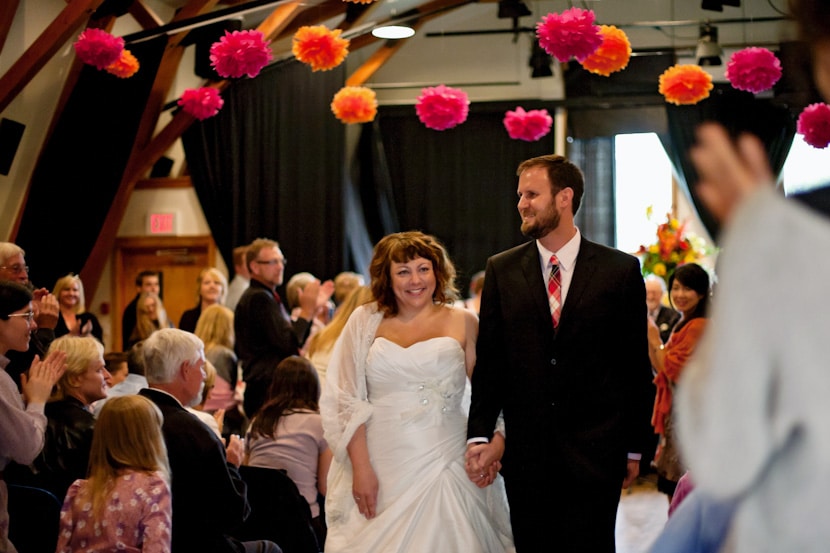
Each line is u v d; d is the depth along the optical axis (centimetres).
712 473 116
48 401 438
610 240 1139
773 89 906
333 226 1098
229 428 635
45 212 960
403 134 1167
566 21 564
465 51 1166
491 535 385
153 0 1045
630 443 366
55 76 966
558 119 1135
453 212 1156
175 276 1132
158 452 344
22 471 425
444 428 383
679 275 553
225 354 649
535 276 373
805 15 110
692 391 121
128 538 332
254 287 695
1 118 923
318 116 1098
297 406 503
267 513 448
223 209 1105
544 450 362
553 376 363
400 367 383
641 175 1153
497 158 1152
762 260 111
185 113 996
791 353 110
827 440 109
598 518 356
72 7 864
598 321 363
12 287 391
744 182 114
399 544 370
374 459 383
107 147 973
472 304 851
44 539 383
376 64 1105
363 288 629
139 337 810
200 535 375
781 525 116
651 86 1105
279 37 1024
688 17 1050
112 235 1009
